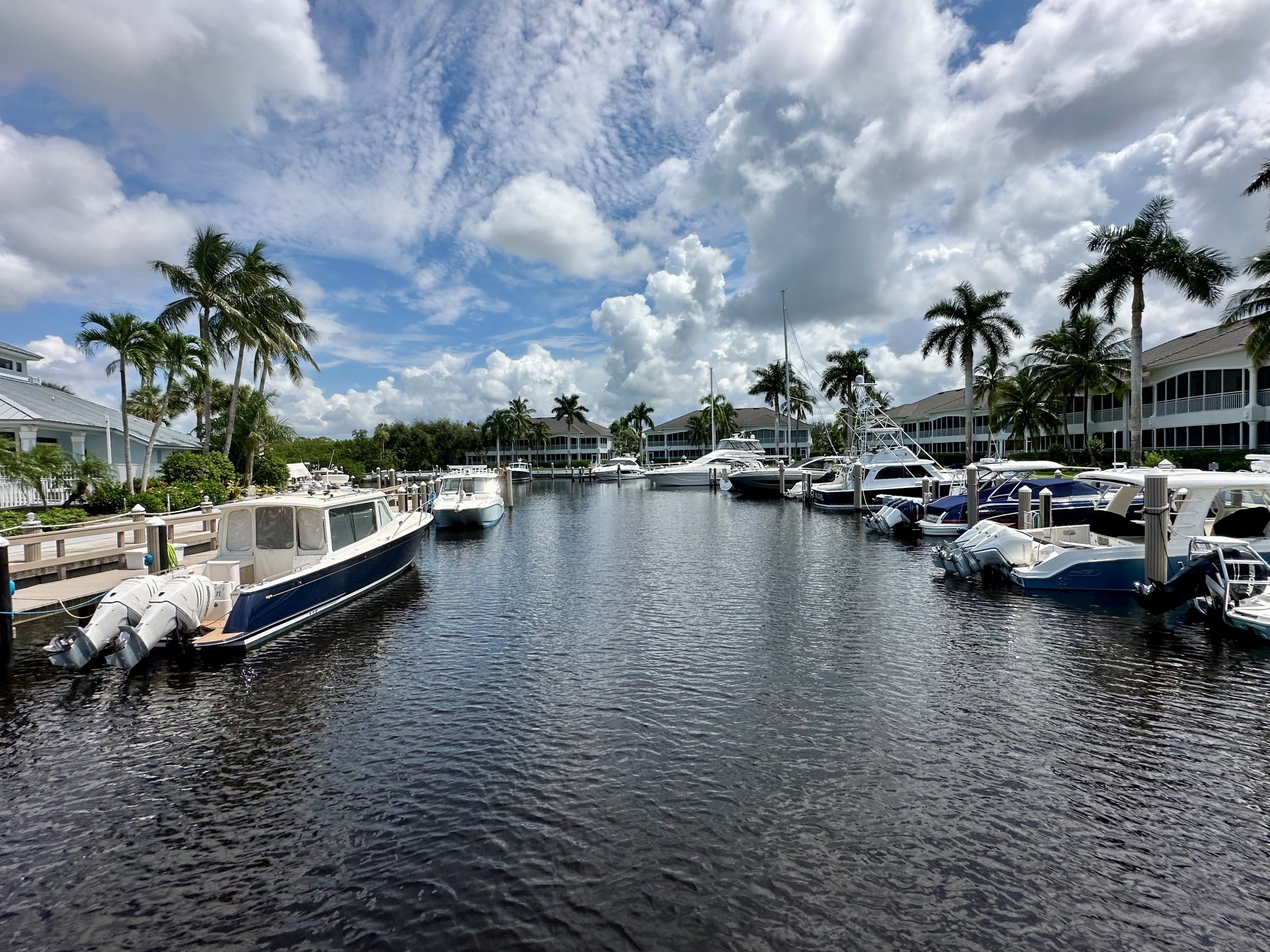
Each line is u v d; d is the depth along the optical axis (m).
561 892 5.68
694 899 5.55
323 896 5.70
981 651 11.63
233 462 40.03
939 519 25.61
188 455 30.75
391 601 15.88
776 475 50.38
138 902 5.67
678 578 18.52
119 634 10.59
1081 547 15.71
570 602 15.80
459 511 29.98
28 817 6.93
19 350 36.41
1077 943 5.06
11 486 24.20
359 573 15.37
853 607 14.82
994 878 5.78
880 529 27.55
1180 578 12.51
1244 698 9.43
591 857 6.11
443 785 7.41
